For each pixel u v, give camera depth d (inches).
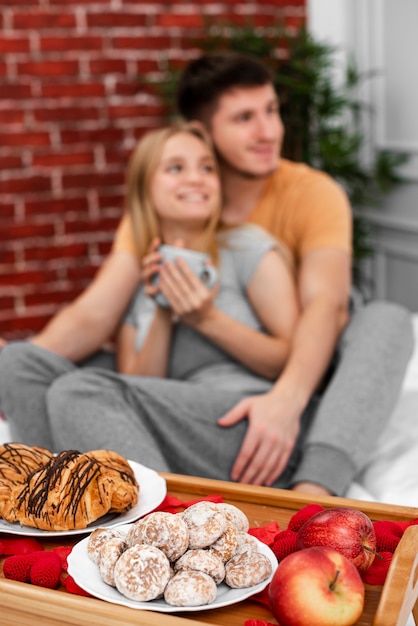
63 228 122.0
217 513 32.9
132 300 71.7
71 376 58.8
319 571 28.9
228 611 31.2
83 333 69.3
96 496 37.3
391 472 57.3
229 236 69.0
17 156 118.7
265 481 58.2
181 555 31.9
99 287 70.4
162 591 30.5
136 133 123.0
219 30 122.2
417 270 120.3
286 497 40.9
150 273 65.7
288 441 58.6
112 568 31.5
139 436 55.5
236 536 33.0
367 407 58.9
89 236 123.3
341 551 32.2
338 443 56.6
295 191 72.4
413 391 70.6
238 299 67.8
